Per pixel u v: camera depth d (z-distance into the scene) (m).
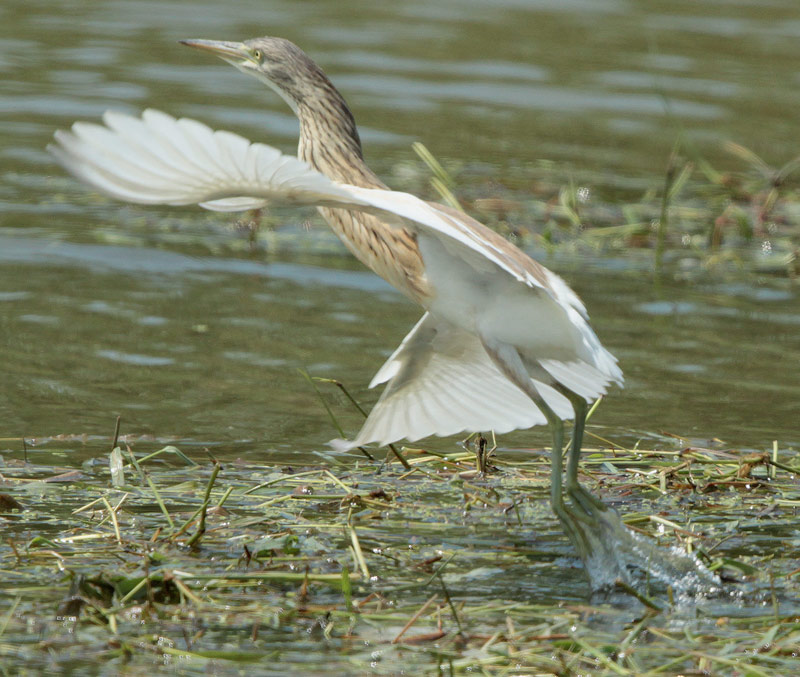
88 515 9.11
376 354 12.97
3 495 9.18
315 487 9.94
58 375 12.02
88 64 22.34
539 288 7.96
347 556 8.55
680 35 26.41
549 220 17.27
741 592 8.20
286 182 6.64
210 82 21.77
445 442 11.34
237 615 7.52
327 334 13.48
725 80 23.58
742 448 10.88
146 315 13.73
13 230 16.17
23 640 7.08
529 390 8.50
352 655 7.02
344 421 11.39
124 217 17.23
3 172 18.14
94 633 7.20
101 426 10.95
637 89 22.94
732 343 13.68
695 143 20.59
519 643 7.16
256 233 16.97
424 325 9.11
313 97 9.58
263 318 13.86
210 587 7.87
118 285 14.62
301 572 8.20
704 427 11.38
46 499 9.39
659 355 13.23
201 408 11.47
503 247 8.17
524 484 10.22
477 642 7.21
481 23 26.72
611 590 8.19
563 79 23.33
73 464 10.13
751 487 10.20
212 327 13.51
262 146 6.24
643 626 7.59
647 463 10.55
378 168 18.30
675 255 16.72
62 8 26.36
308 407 11.65
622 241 16.98
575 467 8.70
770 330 14.16
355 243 9.18
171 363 12.47
